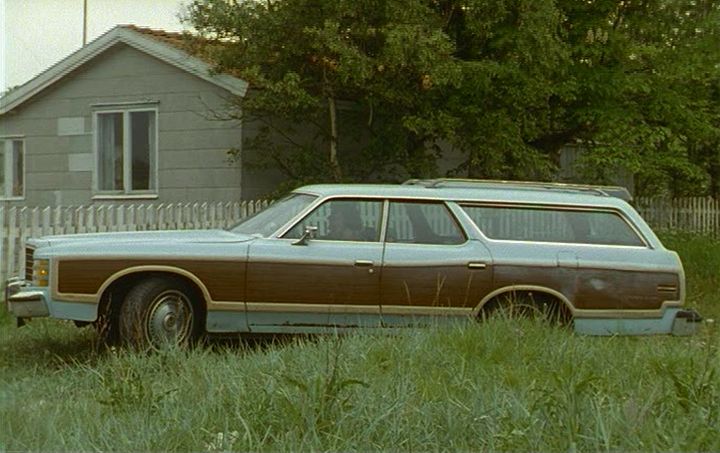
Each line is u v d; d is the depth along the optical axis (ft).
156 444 17.75
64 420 19.90
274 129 60.54
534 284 32.19
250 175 60.59
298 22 53.98
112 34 63.67
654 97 62.54
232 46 56.85
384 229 32.04
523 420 18.57
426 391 21.36
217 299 30.66
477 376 23.25
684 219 76.13
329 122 60.29
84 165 66.39
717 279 52.11
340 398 19.12
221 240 31.07
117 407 20.89
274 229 31.55
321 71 56.54
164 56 62.03
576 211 33.12
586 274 32.45
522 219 32.81
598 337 30.37
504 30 55.67
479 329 27.66
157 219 46.47
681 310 32.91
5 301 33.22
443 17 57.26
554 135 65.72
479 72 55.21
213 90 60.80
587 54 60.29
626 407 18.75
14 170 69.77
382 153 59.98
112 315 30.53
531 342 27.22
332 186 32.78
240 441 17.80
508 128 57.00
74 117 66.64
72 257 29.84
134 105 64.08
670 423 18.25
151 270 30.19
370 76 53.06
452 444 17.93
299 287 31.17
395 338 27.30
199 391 21.48
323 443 17.81
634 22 62.34
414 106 57.36
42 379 25.44
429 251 31.94
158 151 63.31
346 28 53.93
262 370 23.04
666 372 22.97
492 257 32.12
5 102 67.92
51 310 29.78
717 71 62.03
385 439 17.95
